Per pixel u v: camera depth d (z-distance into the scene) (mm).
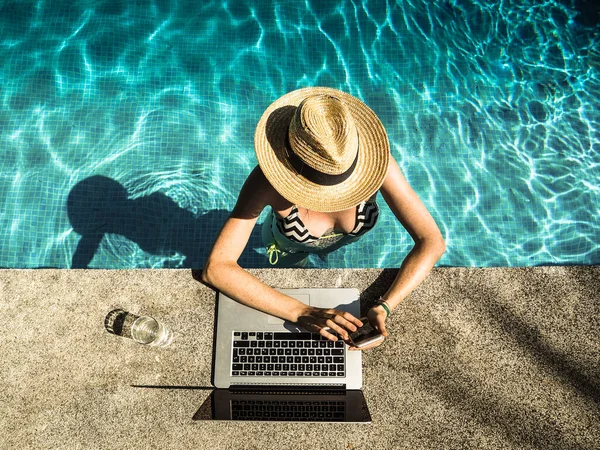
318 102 1844
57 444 2258
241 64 4246
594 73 4090
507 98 4066
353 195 2064
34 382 2342
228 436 2203
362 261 3732
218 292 2424
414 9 4332
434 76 4152
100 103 4137
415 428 2176
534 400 2188
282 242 2824
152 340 2277
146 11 4379
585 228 3732
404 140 3996
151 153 4023
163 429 2240
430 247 2275
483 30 4262
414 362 2262
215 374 2252
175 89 4176
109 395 2312
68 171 3971
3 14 4352
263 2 4406
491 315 2309
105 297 2445
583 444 2121
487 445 2145
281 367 2232
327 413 2094
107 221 3877
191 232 3854
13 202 3900
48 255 3818
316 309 2225
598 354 2221
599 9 4238
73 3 4398
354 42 4285
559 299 2305
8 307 2439
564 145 3926
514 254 3713
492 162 3908
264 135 2078
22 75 4191
